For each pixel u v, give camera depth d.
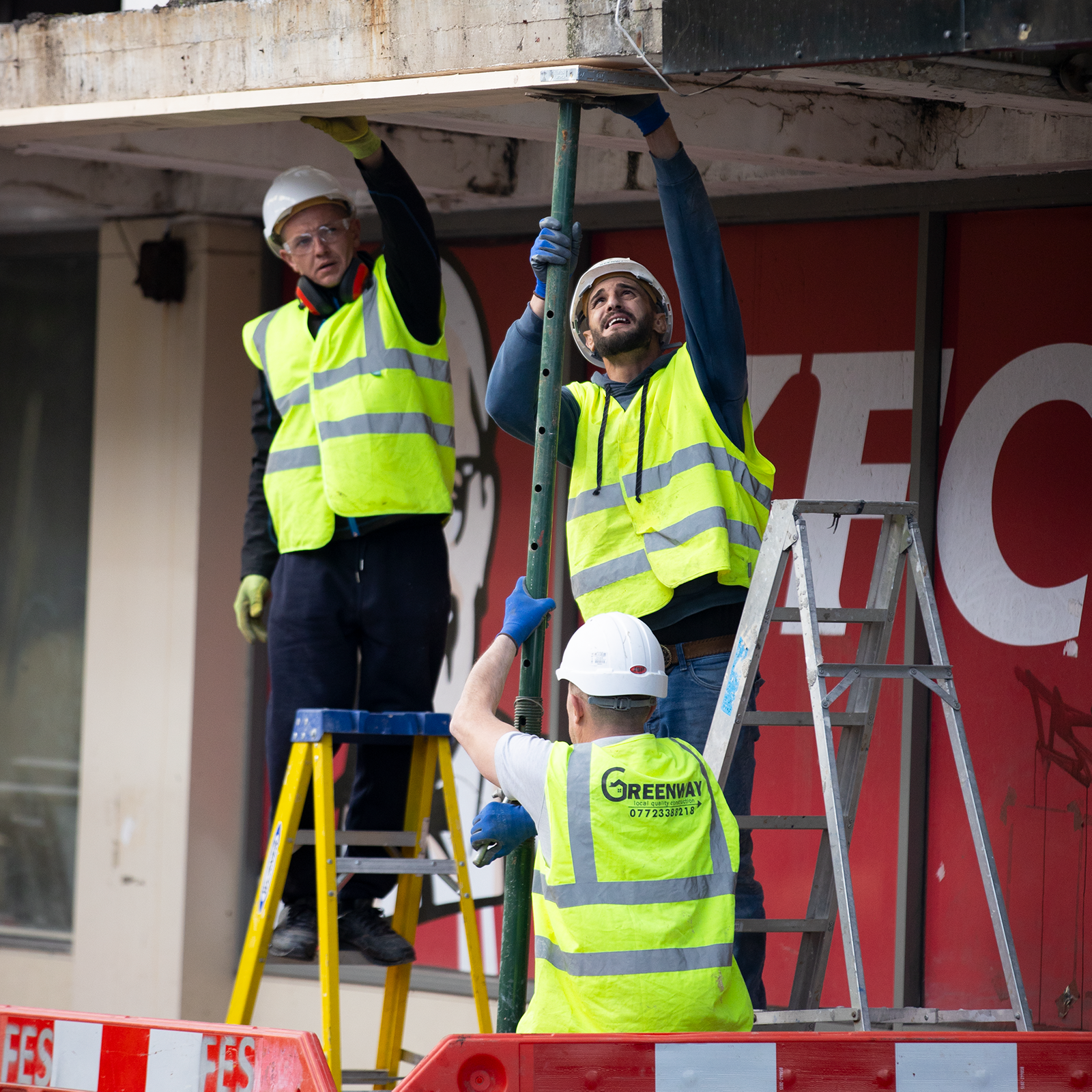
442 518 16.52
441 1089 9.99
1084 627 16.86
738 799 13.26
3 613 24.33
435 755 15.63
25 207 22.67
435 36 12.98
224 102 14.48
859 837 18.03
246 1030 10.62
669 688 13.52
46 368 24.09
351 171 18.77
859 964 11.36
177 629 21.86
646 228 19.50
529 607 12.10
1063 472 17.00
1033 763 17.08
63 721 23.86
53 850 23.88
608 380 14.22
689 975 10.38
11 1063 11.14
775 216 18.44
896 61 12.32
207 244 21.70
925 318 17.50
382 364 15.91
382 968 20.62
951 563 17.59
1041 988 16.95
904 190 17.56
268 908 14.91
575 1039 10.05
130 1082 10.86
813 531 18.44
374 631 16.23
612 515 13.65
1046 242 17.09
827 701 11.96
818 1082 10.22
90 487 23.70
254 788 22.00
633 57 11.91
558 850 10.52
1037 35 10.42
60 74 15.61
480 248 20.83
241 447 22.05
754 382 18.88
